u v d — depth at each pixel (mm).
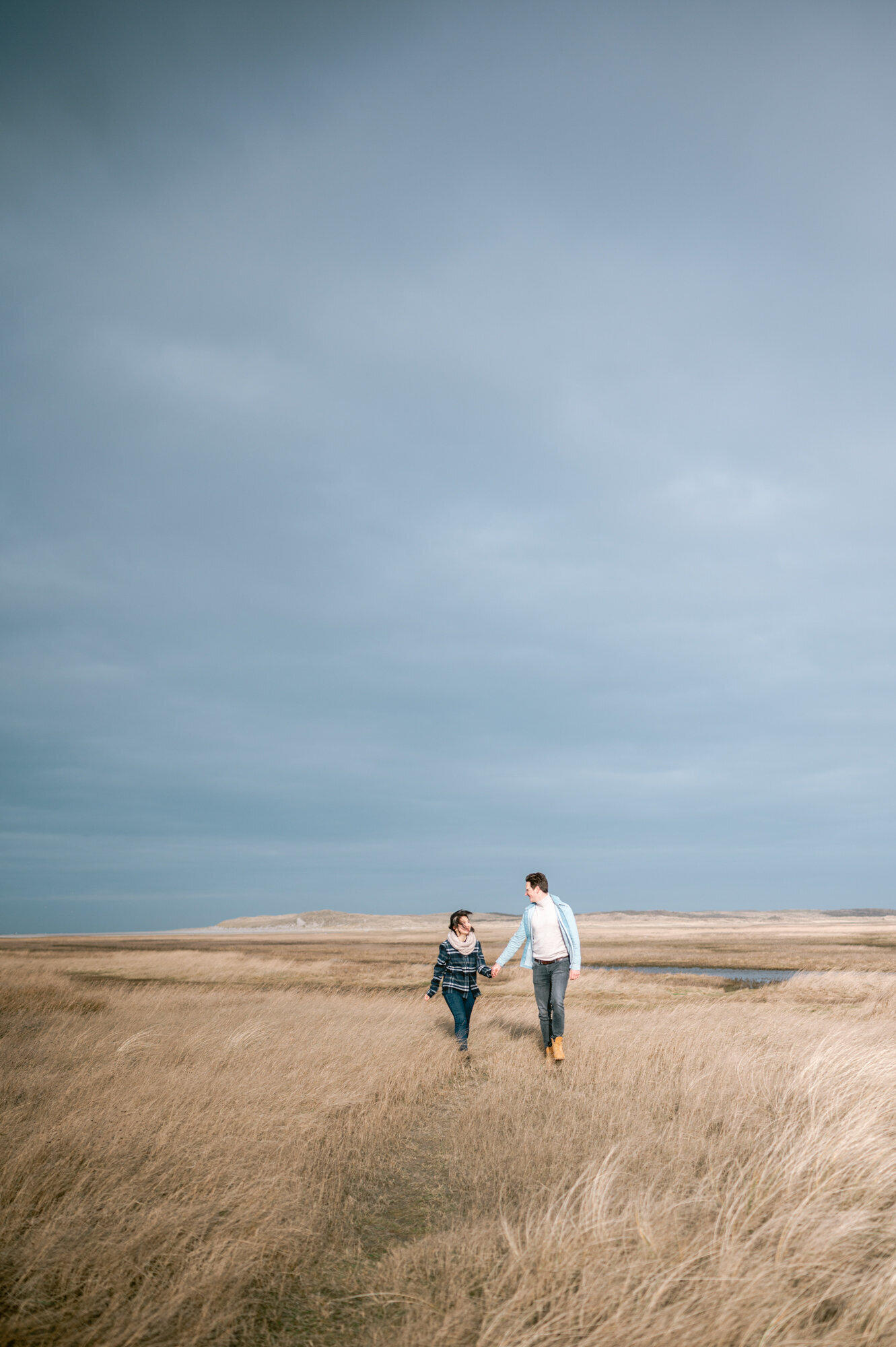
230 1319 3207
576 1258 3502
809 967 37188
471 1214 4348
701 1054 8977
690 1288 3234
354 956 51812
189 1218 4180
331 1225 4355
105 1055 9195
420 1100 7422
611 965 41625
